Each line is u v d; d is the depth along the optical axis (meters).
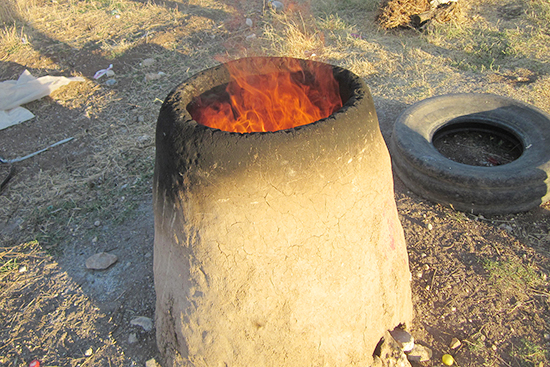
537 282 2.60
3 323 2.62
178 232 1.86
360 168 1.83
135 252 3.00
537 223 3.04
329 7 6.71
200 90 2.12
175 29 6.38
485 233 2.98
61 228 3.27
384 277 2.08
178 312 2.01
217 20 6.61
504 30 5.67
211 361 1.97
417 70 4.96
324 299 1.88
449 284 2.64
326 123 1.69
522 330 2.35
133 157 3.97
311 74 2.19
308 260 1.81
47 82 5.09
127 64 5.63
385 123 4.18
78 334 2.50
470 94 3.91
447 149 3.86
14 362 2.39
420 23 5.88
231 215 1.73
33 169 3.97
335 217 1.80
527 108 3.63
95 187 3.66
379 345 2.13
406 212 3.21
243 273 1.81
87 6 7.46
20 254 3.08
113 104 4.84
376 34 5.93
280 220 1.73
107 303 2.66
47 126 4.58
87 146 4.20
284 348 1.90
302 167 1.66
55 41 6.33
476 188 3.03
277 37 5.81
